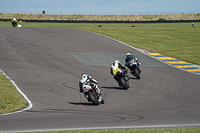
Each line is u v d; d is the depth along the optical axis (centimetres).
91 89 3847
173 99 4275
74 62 7944
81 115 3312
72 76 6247
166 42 12888
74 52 9450
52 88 5125
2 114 3447
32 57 8200
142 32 15912
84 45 10900
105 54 9488
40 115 3350
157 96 4503
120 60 8662
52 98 4419
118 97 4444
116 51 10162
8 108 3738
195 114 3319
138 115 3284
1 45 9581
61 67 7194
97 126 2783
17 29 14412
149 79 6078
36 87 5159
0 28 14375
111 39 12862
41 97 4472
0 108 3725
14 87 5019
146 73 6844
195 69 7725
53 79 5881
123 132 2331
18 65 7094
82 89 3903
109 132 2338
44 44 10456
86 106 3866
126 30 16600
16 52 8712
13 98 4222
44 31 14200
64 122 2973
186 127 2697
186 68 7844
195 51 10938
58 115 3338
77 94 4731
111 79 6056
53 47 10019
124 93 4741
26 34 12662
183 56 9762
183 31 16638
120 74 4916
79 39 12238
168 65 8206
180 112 3434
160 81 5878
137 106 3816
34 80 5722
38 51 9125
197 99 4266
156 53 10256
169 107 3731
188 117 3170
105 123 2908
